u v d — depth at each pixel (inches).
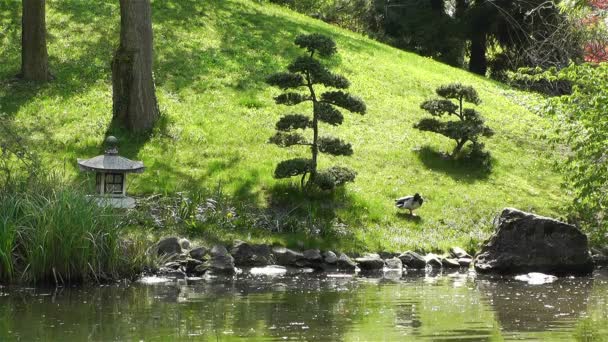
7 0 1093.1
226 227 647.1
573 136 695.1
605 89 664.4
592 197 692.1
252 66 1040.2
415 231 709.3
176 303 457.4
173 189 703.1
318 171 722.2
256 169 761.0
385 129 944.3
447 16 1710.1
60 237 516.1
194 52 1040.8
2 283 510.3
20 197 538.0
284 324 401.7
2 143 617.9
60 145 766.5
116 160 613.0
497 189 832.9
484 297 506.0
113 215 548.1
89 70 942.4
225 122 867.4
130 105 815.1
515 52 1621.6
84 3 1120.2
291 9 1598.2
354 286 539.5
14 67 928.9
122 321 402.9
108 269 538.6
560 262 643.5
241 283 541.3
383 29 1761.8
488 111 1095.0
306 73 701.3
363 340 368.2
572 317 437.4
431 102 886.4
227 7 1255.5
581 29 1266.0
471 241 703.1
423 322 414.9
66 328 384.5
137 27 815.1
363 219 710.5
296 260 619.2
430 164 864.3
